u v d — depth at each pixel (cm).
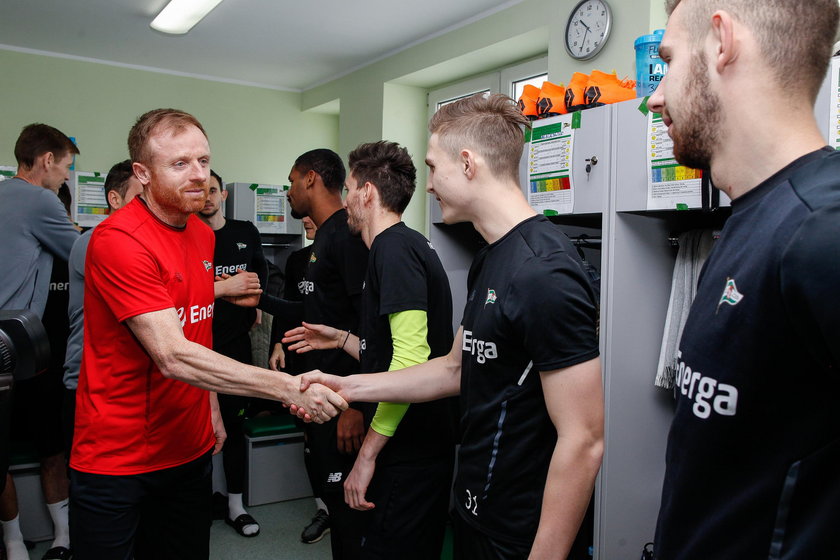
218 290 198
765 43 59
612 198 154
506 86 406
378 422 141
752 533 59
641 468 163
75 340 218
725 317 61
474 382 108
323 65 496
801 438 56
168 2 365
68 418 220
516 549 104
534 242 101
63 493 260
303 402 133
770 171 60
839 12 59
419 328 142
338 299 189
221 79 537
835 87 116
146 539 162
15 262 237
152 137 138
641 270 159
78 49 462
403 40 429
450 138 112
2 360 121
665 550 70
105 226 137
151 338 132
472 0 354
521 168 182
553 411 95
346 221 192
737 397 59
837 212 50
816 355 52
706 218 168
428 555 153
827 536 54
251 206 431
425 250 151
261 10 379
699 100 64
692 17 65
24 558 244
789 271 52
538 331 94
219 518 294
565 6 315
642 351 161
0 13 389
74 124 480
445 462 154
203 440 162
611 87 164
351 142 504
